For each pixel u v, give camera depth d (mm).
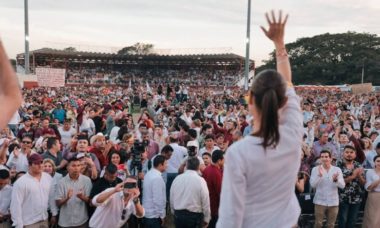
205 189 6977
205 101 31984
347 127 12945
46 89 39750
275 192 1960
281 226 1959
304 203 8742
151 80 76500
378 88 54250
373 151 10523
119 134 11148
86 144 7883
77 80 71562
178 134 12234
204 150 9875
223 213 1930
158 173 7590
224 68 76688
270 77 1963
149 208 7445
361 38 105750
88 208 7031
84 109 15680
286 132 1973
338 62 103875
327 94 46000
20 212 6449
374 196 8438
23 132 12242
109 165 6902
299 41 115375
